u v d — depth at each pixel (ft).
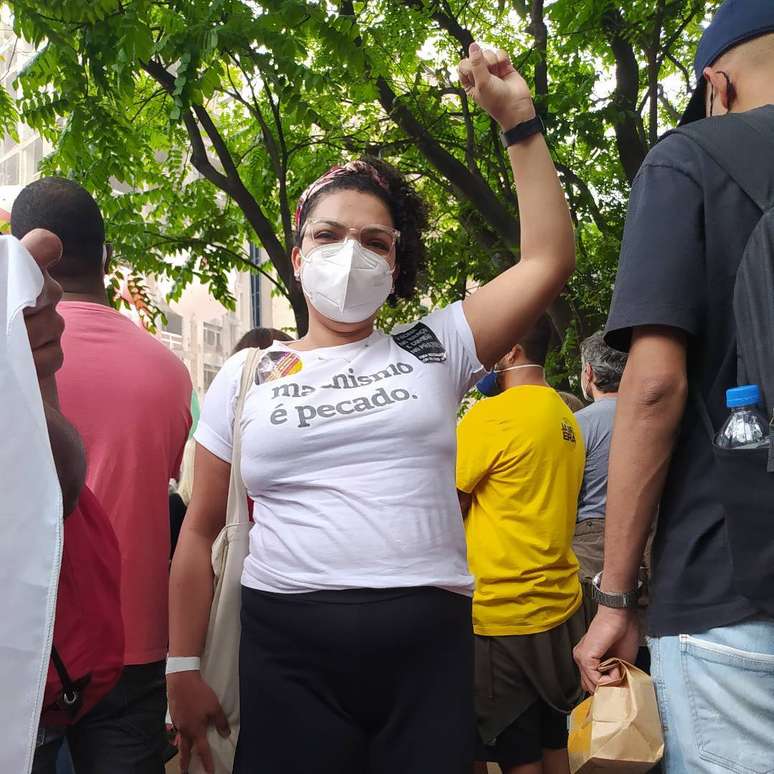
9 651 3.55
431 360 6.05
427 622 5.42
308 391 5.87
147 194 36.29
